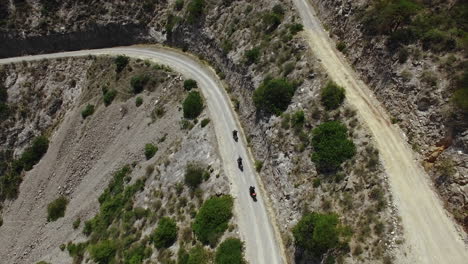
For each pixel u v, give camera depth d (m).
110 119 91.88
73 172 91.94
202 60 91.75
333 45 67.19
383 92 56.25
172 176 71.19
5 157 100.25
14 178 97.06
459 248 42.66
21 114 103.25
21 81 105.94
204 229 58.41
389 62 56.41
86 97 99.31
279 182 58.69
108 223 75.94
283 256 53.19
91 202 84.56
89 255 72.62
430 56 52.47
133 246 65.50
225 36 85.62
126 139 87.81
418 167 48.84
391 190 47.09
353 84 59.78
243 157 67.38
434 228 44.19
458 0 55.53
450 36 52.44
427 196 46.50
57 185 92.12
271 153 62.03
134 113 89.69
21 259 87.69
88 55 104.81
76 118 96.38
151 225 66.62
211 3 92.19
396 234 44.12
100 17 105.88
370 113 55.19
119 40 107.25
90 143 92.19
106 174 86.31
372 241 44.56
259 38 77.56
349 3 66.62
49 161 94.75
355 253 44.66
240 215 58.59
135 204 73.75
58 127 99.31
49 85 104.81
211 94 81.19
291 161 57.84
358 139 52.66
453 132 46.91
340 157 52.22
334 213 48.78
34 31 108.50
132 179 80.25
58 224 86.81
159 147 80.62
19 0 109.75
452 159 46.28
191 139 74.56
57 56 108.06
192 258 55.97
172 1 102.81
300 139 57.94
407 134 51.69
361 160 50.75
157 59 96.06
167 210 66.44
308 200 52.72
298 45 68.81
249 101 72.75
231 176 64.25
